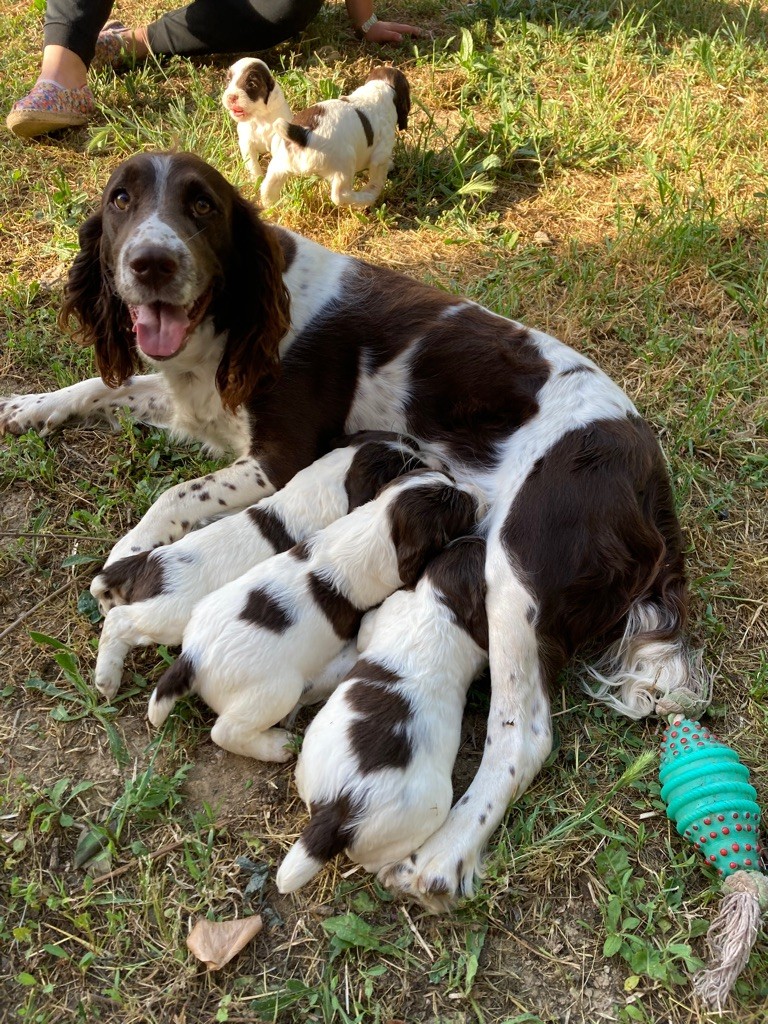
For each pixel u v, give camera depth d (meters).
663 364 1.06
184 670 0.67
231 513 0.85
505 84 1.53
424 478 0.76
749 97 1.57
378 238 1.24
